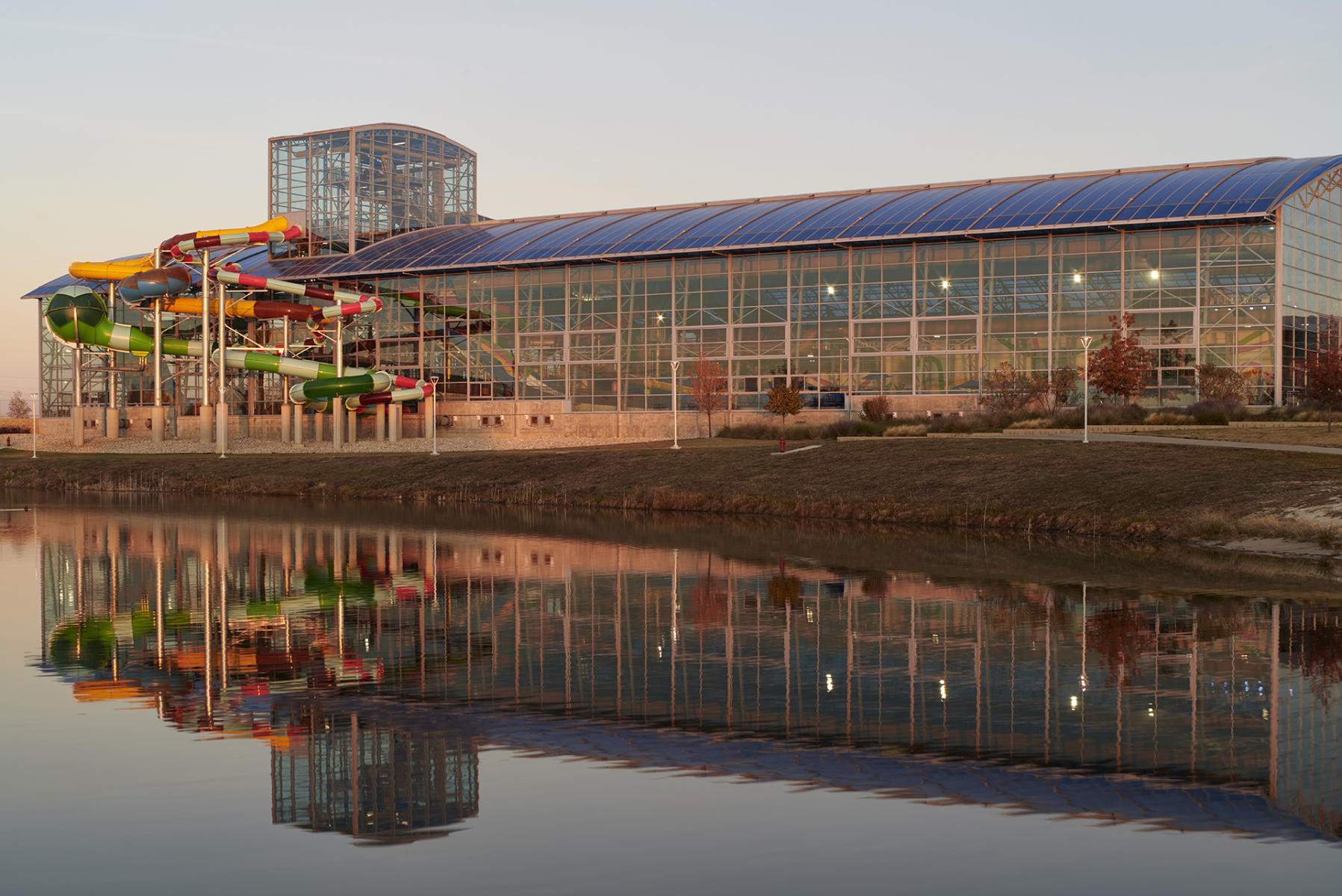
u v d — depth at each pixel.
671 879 11.24
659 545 42.50
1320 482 45.38
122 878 11.32
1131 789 13.88
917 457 62.19
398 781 14.33
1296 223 77.19
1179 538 41.94
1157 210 76.44
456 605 28.58
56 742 16.09
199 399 108.06
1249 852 11.87
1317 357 76.94
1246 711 17.48
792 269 87.06
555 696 18.94
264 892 11.00
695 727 16.89
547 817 13.04
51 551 40.81
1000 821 12.80
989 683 19.48
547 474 72.12
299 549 41.56
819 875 11.30
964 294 82.38
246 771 14.77
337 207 114.38
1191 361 77.00
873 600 28.72
